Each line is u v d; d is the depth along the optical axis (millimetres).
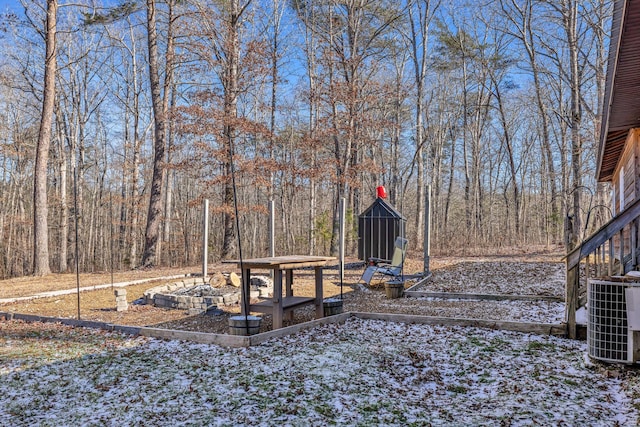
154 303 9078
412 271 12414
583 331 5836
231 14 17609
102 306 8992
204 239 11117
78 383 4406
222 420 3484
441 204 36719
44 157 14922
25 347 5914
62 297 9938
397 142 26594
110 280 12266
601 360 4602
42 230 14836
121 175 28766
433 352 5352
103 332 6715
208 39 17688
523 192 33812
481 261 13727
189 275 12961
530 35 20625
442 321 6797
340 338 6086
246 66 16969
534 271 11508
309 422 3436
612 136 8867
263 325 7098
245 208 17078
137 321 7613
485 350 5395
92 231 28859
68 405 3859
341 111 18734
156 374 4633
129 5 17000
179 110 15727
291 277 7578
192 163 16500
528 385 4219
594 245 5758
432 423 3420
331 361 4980
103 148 30438
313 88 19859
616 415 3520
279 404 3785
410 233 25984
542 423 3375
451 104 29922
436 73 29719
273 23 23281
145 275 13203
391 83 21328
